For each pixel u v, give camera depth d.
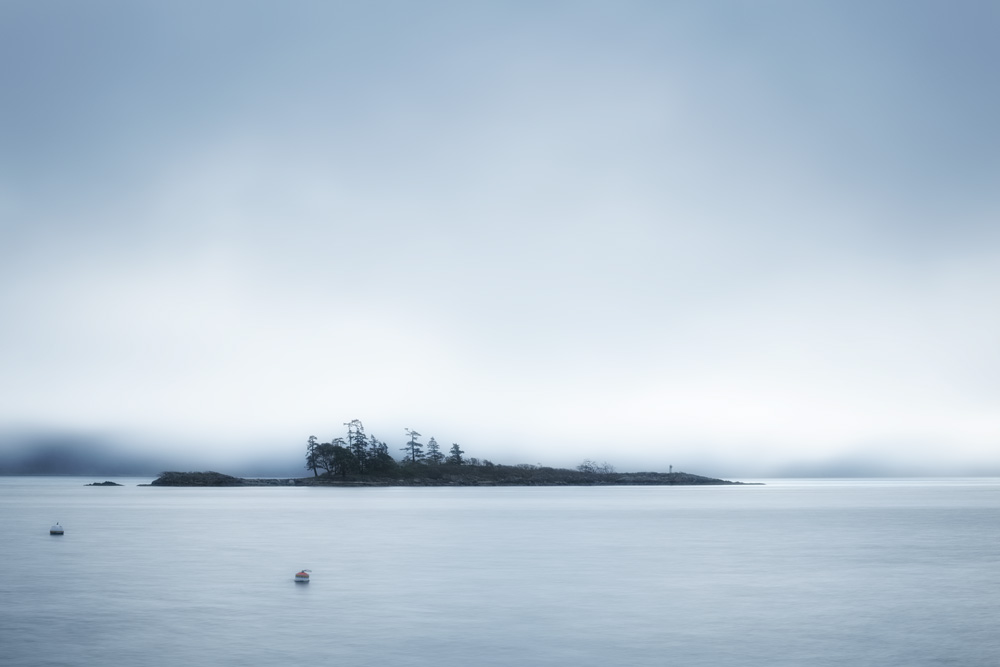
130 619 34.16
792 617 34.69
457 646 29.88
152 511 114.94
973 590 41.44
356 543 64.94
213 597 39.22
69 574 46.84
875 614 35.22
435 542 65.62
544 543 65.19
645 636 31.39
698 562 52.44
